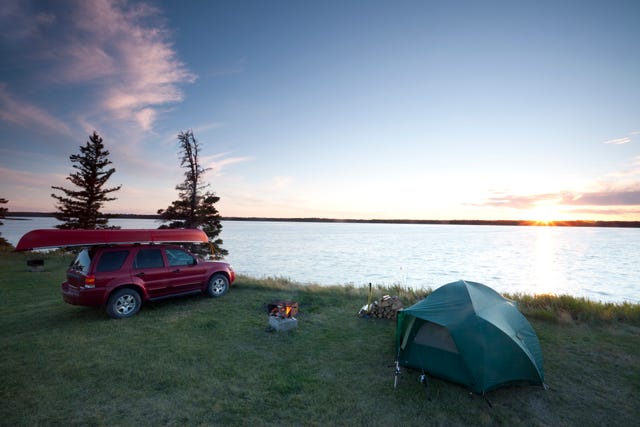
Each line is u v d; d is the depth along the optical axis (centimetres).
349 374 576
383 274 3672
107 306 834
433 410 473
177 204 2580
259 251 6900
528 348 555
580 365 625
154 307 959
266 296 1122
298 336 748
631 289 3011
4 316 863
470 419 453
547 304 1077
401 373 583
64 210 3123
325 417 450
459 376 532
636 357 660
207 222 2664
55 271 1605
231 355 637
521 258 6112
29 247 740
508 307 628
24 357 608
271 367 593
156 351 645
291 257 5666
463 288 625
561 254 7200
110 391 498
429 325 588
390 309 893
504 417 460
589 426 445
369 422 441
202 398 486
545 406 491
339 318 899
